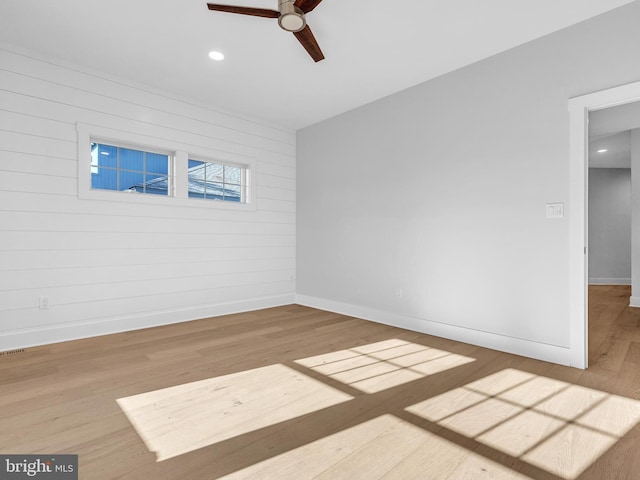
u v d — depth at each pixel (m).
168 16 2.60
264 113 4.62
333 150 4.72
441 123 3.51
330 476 1.41
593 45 2.57
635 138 5.09
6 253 3.00
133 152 3.81
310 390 2.22
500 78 3.08
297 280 5.29
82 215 3.39
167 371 2.53
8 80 3.01
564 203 2.69
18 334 3.04
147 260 3.82
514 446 1.62
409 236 3.79
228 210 4.52
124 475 1.41
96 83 3.46
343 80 3.65
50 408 1.97
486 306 3.15
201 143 4.24
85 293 3.41
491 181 3.13
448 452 1.57
